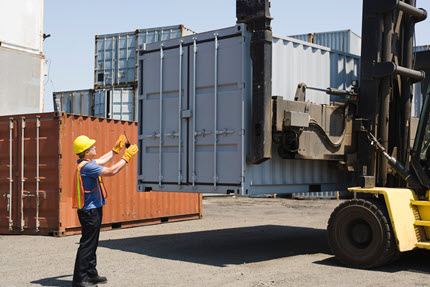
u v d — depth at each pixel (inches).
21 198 408.2
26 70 611.8
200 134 299.6
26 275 257.1
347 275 251.4
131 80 741.9
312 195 880.9
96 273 231.9
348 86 366.0
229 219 539.8
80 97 754.8
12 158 414.9
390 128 310.5
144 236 402.3
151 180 326.6
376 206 266.1
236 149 281.9
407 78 309.6
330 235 282.0
